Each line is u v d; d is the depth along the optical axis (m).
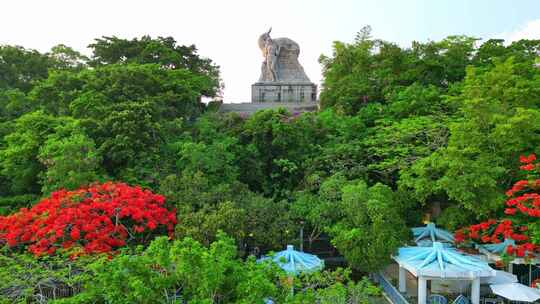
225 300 10.78
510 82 20.84
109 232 16.58
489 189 18.27
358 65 29.62
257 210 19.61
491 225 19.05
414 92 24.83
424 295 16.89
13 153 21.17
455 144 19.06
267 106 38.12
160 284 10.44
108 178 20.75
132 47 34.31
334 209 19.53
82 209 16.66
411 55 28.83
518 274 21.05
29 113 25.25
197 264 10.20
